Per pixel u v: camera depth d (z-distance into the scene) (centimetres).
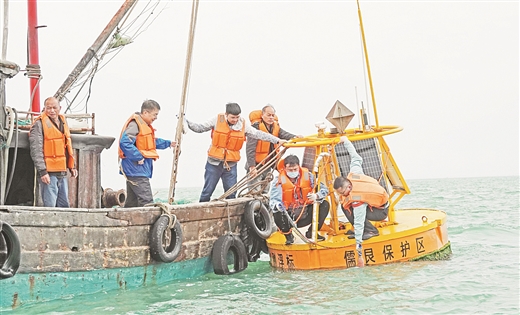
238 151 1047
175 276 914
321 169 983
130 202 952
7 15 926
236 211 1012
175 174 991
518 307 722
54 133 812
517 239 1263
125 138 911
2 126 788
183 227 923
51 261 763
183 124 1002
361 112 1048
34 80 1171
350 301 768
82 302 784
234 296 820
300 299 789
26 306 746
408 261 954
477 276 877
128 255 846
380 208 945
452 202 2419
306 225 988
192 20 1002
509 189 3544
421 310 724
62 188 840
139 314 738
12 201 921
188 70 1002
